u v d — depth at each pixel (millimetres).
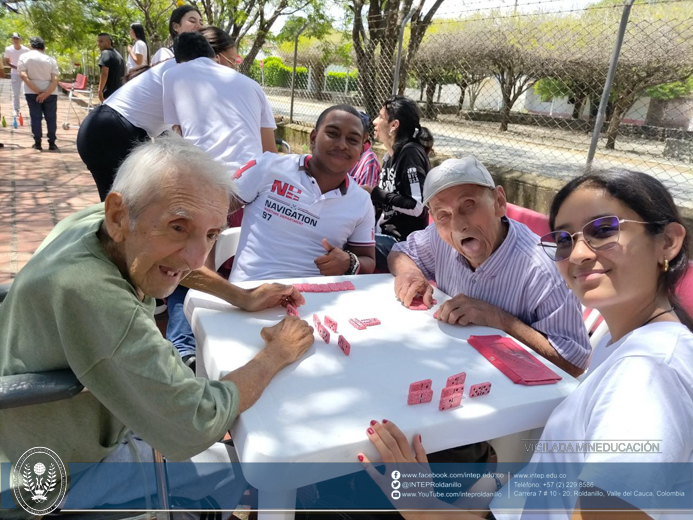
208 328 1789
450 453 1766
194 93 3369
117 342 1242
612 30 6879
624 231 1200
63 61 29891
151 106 3676
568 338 1877
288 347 1604
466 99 10273
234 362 1576
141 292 1423
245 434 1282
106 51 9375
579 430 1172
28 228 4965
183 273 1376
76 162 7926
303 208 2633
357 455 1268
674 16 6371
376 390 1476
